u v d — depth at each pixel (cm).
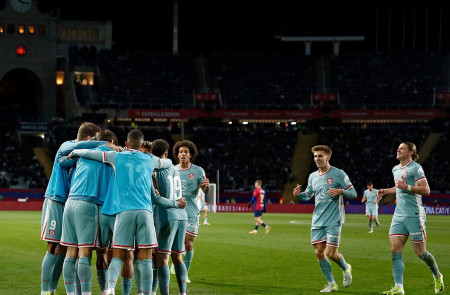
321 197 1361
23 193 6275
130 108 7381
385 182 6719
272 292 1309
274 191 6688
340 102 7812
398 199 1325
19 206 5878
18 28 7444
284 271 1648
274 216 5269
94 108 7312
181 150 1408
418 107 7469
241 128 7781
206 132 7638
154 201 1118
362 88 7944
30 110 7706
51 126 7194
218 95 7725
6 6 7381
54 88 7575
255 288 1362
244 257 1986
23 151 6831
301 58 8419
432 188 6556
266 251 2186
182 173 1408
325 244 1354
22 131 6900
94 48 7875
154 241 1069
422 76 8038
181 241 1188
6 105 7606
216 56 8375
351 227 3844
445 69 8100
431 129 7525
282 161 7094
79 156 1075
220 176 6856
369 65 8262
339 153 7169
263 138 7494
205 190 1405
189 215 1412
